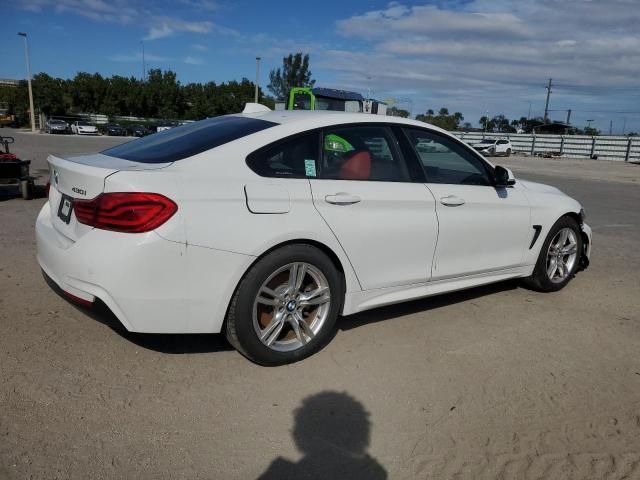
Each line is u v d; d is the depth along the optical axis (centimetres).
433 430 276
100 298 278
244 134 328
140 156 323
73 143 2953
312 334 342
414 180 385
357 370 335
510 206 443
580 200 1277
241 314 306
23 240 599
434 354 363
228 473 237
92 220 281
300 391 306
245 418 277
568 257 517
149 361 330
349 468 244
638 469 253
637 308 477
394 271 372
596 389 326
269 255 310
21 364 316
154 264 276
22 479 224
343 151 353
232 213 295
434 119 6581
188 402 288
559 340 398
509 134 4656
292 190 319
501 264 448
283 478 235
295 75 5588
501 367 349
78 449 245
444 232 394
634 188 1691
